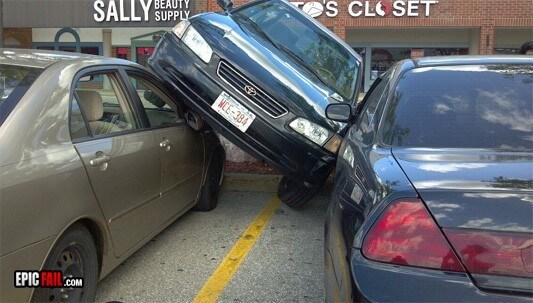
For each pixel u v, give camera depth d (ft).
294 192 17.21
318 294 11.94
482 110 8.75
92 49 52.11
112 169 10.88
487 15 42.14
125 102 12.94
